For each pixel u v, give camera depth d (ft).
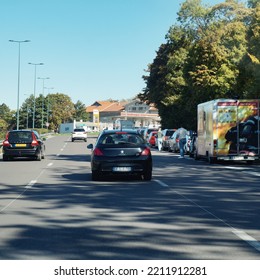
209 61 139.85
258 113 77.87
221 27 152.25
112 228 27.78
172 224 29.01
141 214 32.45
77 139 210.59
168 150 133.69
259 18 111.75
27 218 31.07
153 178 56.75
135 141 52.75
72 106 489.26
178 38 190.90
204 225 28.76
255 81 112.27
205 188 47.26
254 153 77.77
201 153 86.33
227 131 77.77
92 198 40.14
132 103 532.32
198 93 141.38
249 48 112.88
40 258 21.42
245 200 39.27
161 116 203.82
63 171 66.69
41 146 90.43
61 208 34.96
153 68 214.90
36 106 422.00
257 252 22.40
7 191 45.03
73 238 25.22
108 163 51.39
